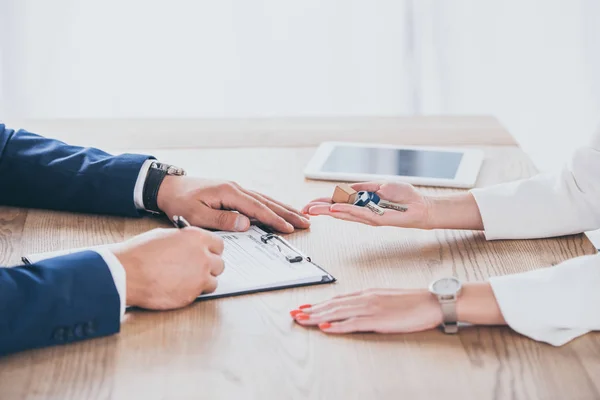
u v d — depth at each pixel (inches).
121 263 41.2
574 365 36.3
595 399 33.6
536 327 38.7
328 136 69.5
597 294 39.2
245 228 51.1
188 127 72.2
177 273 41.5
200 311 41.5
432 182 58.3
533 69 110.3
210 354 37.4
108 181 54.5
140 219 54.6
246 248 48.3
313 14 108.8
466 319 39.3
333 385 34.8
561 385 34.7
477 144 67.4
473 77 111.4
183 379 35.4
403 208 51.0
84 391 34.7
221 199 52.5
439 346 38.0
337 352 37.4
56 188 55.6
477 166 61.1
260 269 45.4
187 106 111.6
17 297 38.2
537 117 112.2
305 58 110.5
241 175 60.8
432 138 68.8
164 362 36.9
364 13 109.0
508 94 111.7
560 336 38.5
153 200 54.1
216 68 110.3
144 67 109.4
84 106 110.3
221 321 40.4
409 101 112.7
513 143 67.5
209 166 62.6
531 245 49.3
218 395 34.2
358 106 112.8
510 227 49.9
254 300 42.5
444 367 36.1
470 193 51.7
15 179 56.4
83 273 39.7
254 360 36.9
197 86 110.8
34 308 38.1
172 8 107.3
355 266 46.3
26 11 105.7
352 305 40.2
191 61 109.7
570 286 39.5
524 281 40.1
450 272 45.3
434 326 39.4
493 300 39.5
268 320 40.5
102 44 108.0
